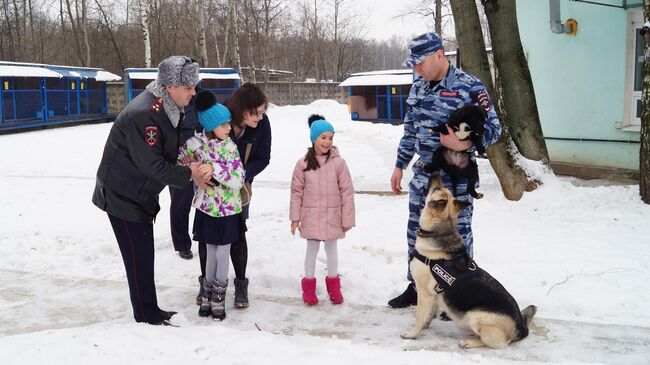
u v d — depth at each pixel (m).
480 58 8.78
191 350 3.66
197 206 4.62
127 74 24.97
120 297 5.21
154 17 37.69
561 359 3.75
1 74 19.80
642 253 6.03
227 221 4.60
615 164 10.80
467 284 3.89
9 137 19.30
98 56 40.41
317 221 4.89
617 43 10.50
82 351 3.60
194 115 5.65
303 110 29.30
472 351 3.87
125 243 4.33
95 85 26.41
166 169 4.15
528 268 5.65
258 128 4.90
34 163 13.46
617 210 7.74
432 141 4.54
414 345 4.03
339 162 5.00
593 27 10.83
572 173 11.36
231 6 31.48
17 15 38.50
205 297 4.76
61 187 10.47
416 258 4.06
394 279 5.55
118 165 4.20
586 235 6.77
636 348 3.92
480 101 4.33
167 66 4.05
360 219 7.91
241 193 4.80
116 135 4.16
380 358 3.57
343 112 28.20
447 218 3.96
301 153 14.16
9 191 10.09
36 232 7.38
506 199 8.70
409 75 23.64
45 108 22.41
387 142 16.11
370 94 24.34
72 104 24.48
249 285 5.54
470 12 8.74
